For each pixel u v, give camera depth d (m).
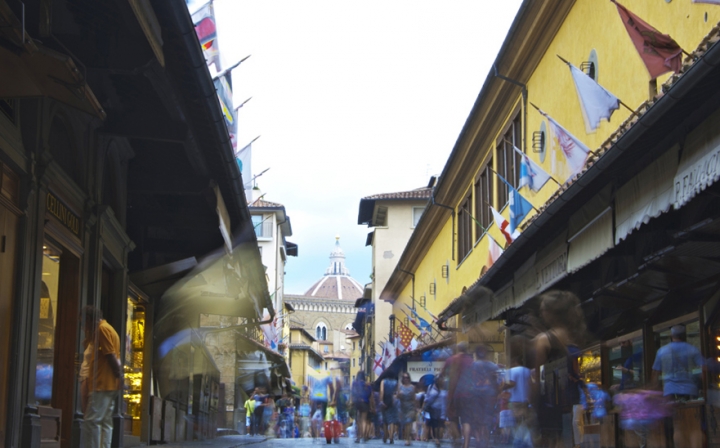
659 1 13.17
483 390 9.52
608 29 15.51
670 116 7.56
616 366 11.98
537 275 13.38
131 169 14.16
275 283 64.69
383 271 57.34
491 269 15.91
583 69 16.86
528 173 16.08
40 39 9.02
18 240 9.11
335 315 141.50
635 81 14.20
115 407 13.66
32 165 9.27
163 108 11.80
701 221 8.30
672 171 7.96
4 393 8.73
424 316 42.12
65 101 7.66
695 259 9.52
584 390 7.59
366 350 68.69
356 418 23.64
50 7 7.83
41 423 9.79
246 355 40.06
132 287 15.19
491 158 26.11
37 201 9.52
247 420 36.62
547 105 19.61
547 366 14.31
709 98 7.16
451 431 12.64
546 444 11.55
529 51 20.47
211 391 27.84
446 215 35.16
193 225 16.03
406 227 57.78
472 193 29.53
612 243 9.73
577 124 17.33
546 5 18.47
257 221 65.38
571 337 7.59
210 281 19.36
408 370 31.08
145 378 16.55
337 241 186.62
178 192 14.10
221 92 14.30
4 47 6.37
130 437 14.77
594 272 13.07
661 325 10.48
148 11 8.06
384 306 57.66
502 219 18.55
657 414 9.27
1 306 8.66
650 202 8.51
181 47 9.42
